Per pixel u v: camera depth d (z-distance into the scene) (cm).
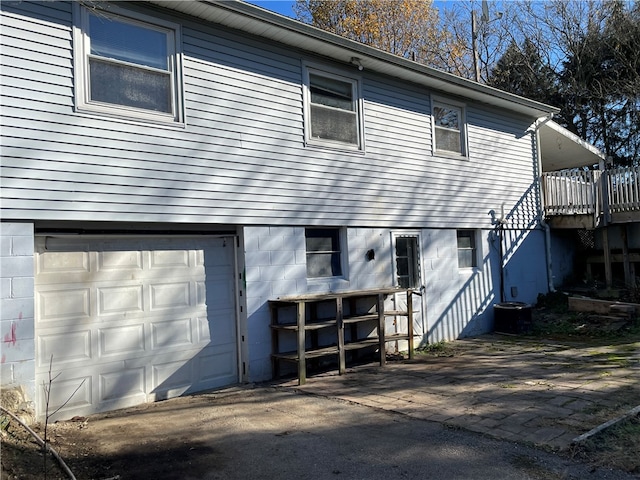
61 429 536
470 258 1161
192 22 703
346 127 902
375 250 934
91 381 611
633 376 688
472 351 940
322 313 844
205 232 725
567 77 2419
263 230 766
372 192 929
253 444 485
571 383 664
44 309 582
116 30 638
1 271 534
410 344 893
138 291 661
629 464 407
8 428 475
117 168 621
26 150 555
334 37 812
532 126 1334
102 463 441
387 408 592
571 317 1157
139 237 665
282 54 807
